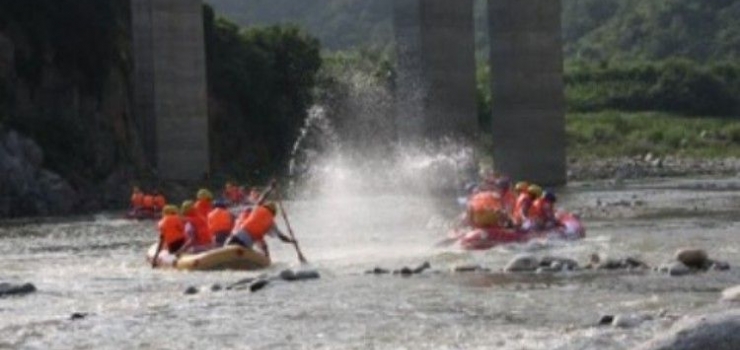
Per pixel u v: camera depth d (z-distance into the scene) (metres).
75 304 45.62
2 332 37.88
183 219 60.88
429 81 128.12
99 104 152.62
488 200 63.72
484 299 41.34
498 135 134.00
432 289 44.84
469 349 31.27
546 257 52.31
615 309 37.47
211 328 37.28
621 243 62.69
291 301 43.06
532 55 132.62
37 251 76.75
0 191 123.12
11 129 130.38
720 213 87.88
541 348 30.64
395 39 129.62
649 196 118.06
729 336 21.42
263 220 57.81
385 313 39.03
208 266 56.06
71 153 139.62
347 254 63.78
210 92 195.62
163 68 143.00
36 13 147.62
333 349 32.56
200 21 144.62
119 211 129.88
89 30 152.88
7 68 140.50
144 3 144.62
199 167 145.25
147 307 43.19
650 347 21.77
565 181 136.25
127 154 152.50
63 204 129.38
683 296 39.84
